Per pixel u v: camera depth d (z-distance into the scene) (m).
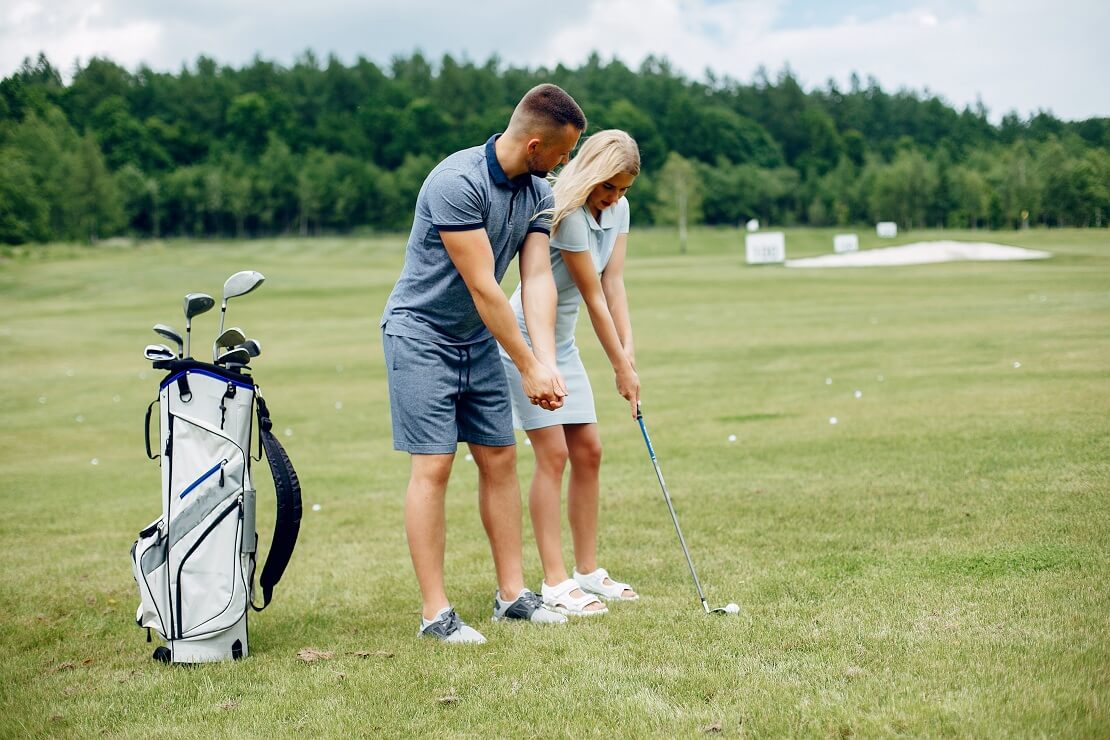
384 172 128.12
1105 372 10.79
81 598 4.91
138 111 145.25
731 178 124.69
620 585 4.51
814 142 147.62
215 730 3.05
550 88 3.89
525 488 7.59
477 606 4.46
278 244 84.69
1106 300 20.36
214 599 3.75
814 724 2.83
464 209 3.86
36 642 4.19
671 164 100.88
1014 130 152.00
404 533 6.20
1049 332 15.56
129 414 14.71
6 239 95.50
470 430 4.20
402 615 4.35
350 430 11.93
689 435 9.45
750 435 9.10
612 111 131.75
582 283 4.52
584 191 4.39
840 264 46.28
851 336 17.83
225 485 3.77
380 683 3.38
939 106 161.12
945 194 104.62
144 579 3.79
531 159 3.94
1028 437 7.41
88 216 107.00
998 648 3.34
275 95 143.25
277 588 4.93
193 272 48.12
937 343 15.57
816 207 122.38
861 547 4.93
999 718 2.79
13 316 32.72
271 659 3.76
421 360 4.00
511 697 3.19
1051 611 3.69
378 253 70.69
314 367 18.95
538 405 4.06
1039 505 5.38
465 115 145.50
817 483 6.62
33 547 6.38
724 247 83.19
